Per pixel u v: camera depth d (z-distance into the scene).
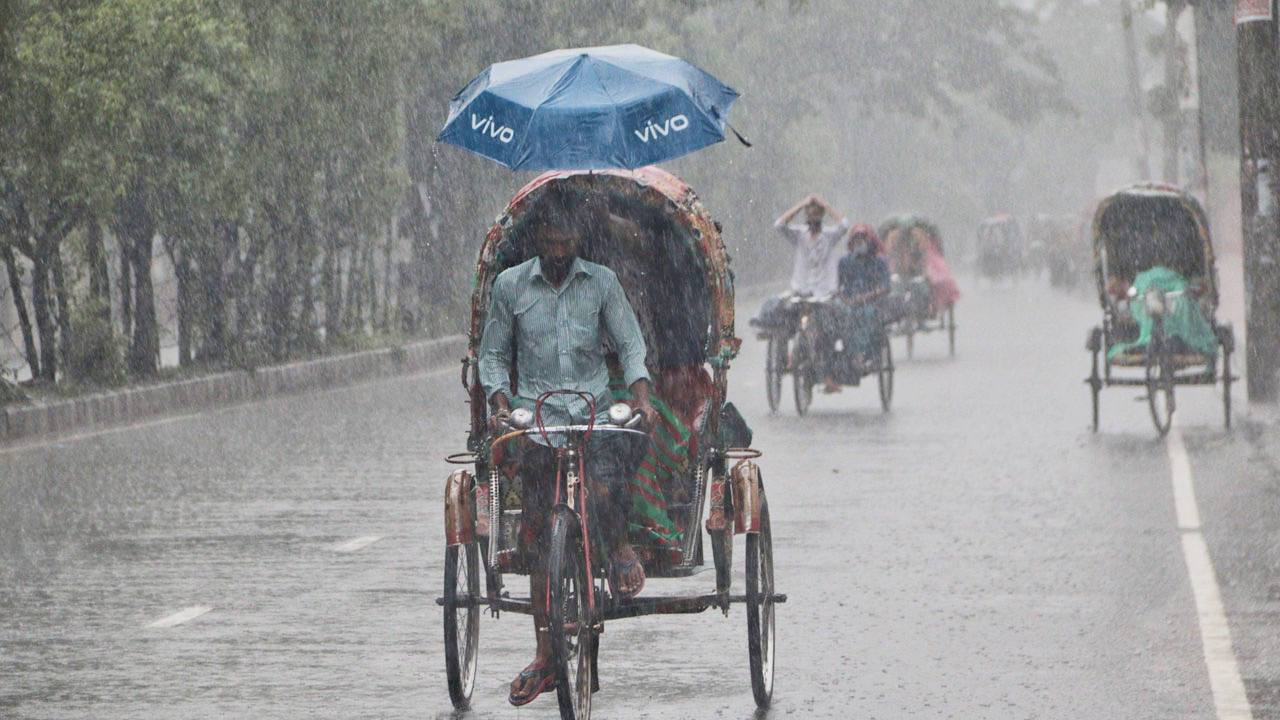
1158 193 59.12
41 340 73.31
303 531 39.91
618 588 23.45
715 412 24.89
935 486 46.19
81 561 36.12
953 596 31.73
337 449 56.69
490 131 24.48
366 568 35.19
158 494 46.19
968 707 24.05
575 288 23.69
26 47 63.72
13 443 59.12
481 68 116.38
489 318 23.88
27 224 71.69
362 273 105.88
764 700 24.19
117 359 74.25
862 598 31.67
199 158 74.75
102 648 27.98
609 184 25.27
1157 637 28.16
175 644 28.30
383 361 98.06
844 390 76.62
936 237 99.38
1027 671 26.03
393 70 93.62
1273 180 62.88
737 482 24.39
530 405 23.64
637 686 25.50
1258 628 28.69
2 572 34.88
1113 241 62.22
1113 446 54.09
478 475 24.61
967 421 62.72
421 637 28.81
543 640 22.91
